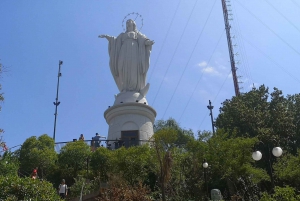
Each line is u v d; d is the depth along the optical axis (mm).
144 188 20156
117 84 39562
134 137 35094
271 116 32344
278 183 23938
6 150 21562
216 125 34594
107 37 40625
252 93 35594
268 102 34875
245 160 22406
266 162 28234
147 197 19609
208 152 23094
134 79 38250
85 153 27594
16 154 28500
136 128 35500
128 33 39938
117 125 35750
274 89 35594
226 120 33281
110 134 35938
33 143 28750
